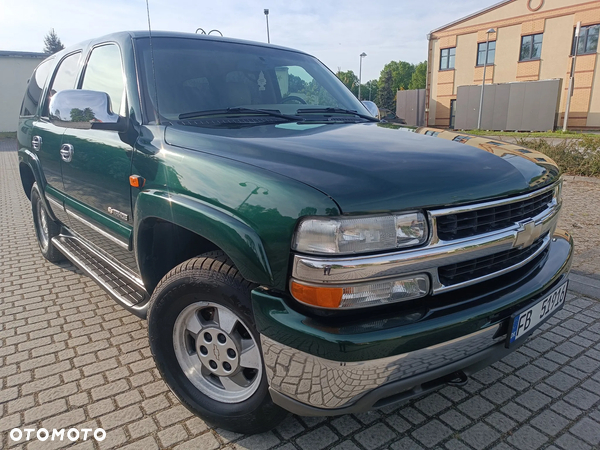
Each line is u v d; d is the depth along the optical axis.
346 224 1.52
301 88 3.06
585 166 8.91
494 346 1.84
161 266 2.40
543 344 2.89
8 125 25.47
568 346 2.86
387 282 1.58
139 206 2.19
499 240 1.80
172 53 2.70
